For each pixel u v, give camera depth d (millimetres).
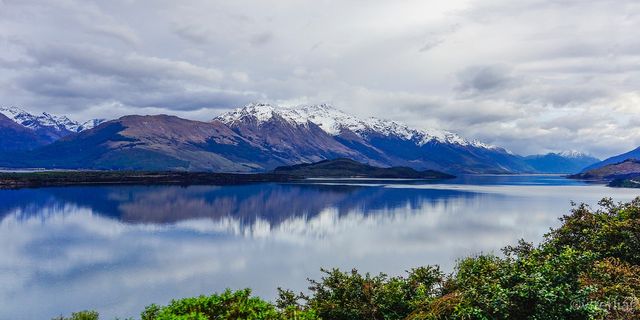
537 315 12484
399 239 68062
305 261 54688
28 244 65750
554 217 93250
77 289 44031
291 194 159375
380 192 170125
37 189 170375
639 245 18969
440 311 14453
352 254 57938
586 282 13969
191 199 137375
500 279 13766
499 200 135875
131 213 102562
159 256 57969
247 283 45500
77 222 88188
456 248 60312
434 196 151375
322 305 17469
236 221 91188
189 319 11570
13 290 43562
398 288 17375
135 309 38500
